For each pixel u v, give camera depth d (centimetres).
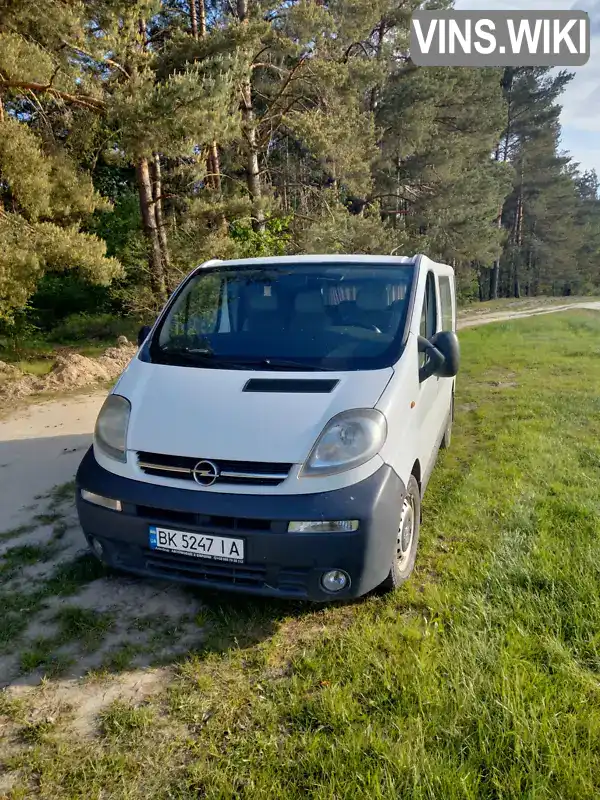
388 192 2839
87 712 250
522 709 230
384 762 215
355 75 1947
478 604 305
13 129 1030
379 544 279
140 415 312
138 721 242
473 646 273
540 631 287
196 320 383
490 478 503
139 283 1589
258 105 2070
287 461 276
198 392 316
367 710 243
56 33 1039
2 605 326
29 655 280
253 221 1683
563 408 762
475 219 2992
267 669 273
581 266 6303
